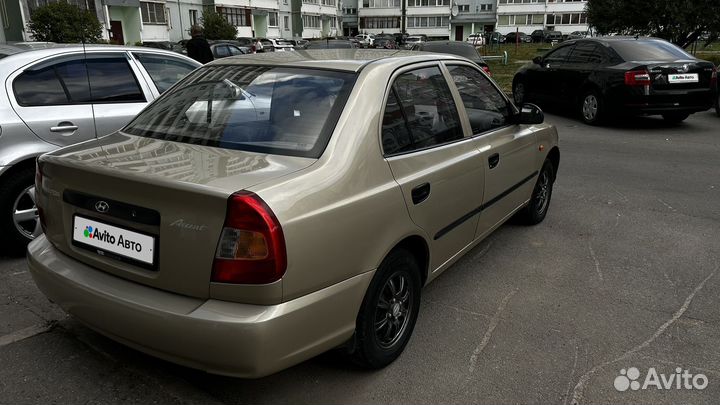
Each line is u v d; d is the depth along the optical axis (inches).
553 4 2920.8
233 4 2198.6
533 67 471.2
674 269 161.6
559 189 244.8
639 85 357.7
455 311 135.5
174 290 85.7
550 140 189.6
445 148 123.5
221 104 111.9
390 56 123.8
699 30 722.8
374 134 102.3
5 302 134.3
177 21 1964.8
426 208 113.0
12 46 181.0
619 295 145.0
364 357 103.7
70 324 124.6
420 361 114.0
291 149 96.7
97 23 1124.5
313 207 86.0
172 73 199.5
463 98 138.4
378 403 100.7
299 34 2689.5
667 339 124.0
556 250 175.6
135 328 86.2
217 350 81.0
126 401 99.1
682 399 103.5
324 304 88.7
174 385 104.1
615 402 102.3
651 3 711.7
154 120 116.5
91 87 173.3
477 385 106.7
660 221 203.0
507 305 139.1
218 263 80.9
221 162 91.9
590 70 395.5
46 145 159.3
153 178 84.4
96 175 90.4
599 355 117.4
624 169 279.0
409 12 3230.8
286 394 102.5
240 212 79.1
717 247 178.5
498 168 147.3
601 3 775.7
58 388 102.1
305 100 105.9
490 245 179.5
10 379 104.3
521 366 113.0
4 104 153.7
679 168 280.4
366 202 95.3
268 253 79.9
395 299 109.9
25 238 160.1
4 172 152.5
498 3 3021.7
